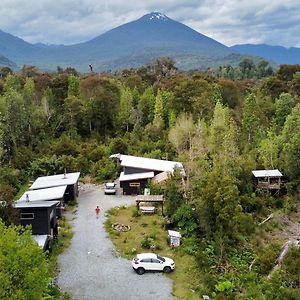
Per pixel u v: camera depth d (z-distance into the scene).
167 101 103.19
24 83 117.44
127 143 93.44
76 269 41.66
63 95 114.69
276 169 69.81
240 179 63.09
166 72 160.38
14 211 43.84
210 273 40.25
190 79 117.56
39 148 90.12
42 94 110.00
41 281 26.98
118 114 107.12
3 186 59.00
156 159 80.25
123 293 37.31
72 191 63.09
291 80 123.81
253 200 59.62
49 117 100.94
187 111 97.81
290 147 67.56
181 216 51.25
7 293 24.92
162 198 57.41
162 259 41.53
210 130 77.81
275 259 42.62
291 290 33.47
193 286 38.66
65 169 72.12
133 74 143.62
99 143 99.31
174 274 41.03
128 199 65.38
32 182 73.00
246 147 76.88
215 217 48.06
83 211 59.56
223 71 198.25
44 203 46.72
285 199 64.62
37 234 44.81
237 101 112.00
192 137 78.81
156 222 54.31
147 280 39.75
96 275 40.56
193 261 43.50
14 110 87.31
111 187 69.50
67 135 98.38
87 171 79.69
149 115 106.69
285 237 51.62
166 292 37.56
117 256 44.78
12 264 25.94
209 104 94.25
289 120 70.75
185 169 61.94
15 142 86.75
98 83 110.75
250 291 35.91
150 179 67.31
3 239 26.56
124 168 70.50
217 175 50.06
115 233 50.56
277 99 105.25
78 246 47.22
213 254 44.59
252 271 41.31
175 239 46.78
